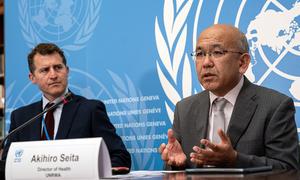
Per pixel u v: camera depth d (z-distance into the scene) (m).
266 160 1.96
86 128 2.85
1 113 4.45
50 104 2.92
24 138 2.89
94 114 2.88
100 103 2.96
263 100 2.21
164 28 3.07
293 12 2.66
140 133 3.12
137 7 3.17
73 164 1.57
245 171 1.60
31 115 2.95
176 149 2.07
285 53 2.69
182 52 3.00
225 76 2.25
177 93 3.00
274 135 2.12
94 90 3.31
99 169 1.59
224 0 2.88
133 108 3.16
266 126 2.16
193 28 2.97
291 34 2.67
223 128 2.28
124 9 3.22
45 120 2.89
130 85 3.18
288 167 2.04
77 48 3.39
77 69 3.38
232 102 2.29
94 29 3.33
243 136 2.18
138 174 1.87
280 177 1.42
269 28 2.73
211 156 1.78
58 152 1.60
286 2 2.69
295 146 2.13
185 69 2.98
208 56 2.28
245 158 1.85
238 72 2.29
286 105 2.18
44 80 2.93
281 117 2.15
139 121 3.13
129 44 3.19
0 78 4.52
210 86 2.27
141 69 3.14
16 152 1.65
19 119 2.96
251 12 2.79
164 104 3.05
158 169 3.04
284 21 2.69
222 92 2.31
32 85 3.54
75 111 2.90
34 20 3.58
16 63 3.63
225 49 2.26
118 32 3.24
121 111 3.20
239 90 2.31
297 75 2.65
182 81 2.99
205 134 2.29
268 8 2.74
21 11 3.64
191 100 2.46
